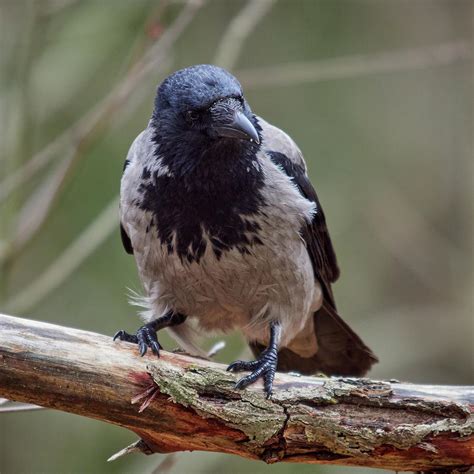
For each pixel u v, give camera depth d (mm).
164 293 9164
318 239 9664
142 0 12789
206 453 12219
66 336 7199
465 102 16484
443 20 16719
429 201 16750
